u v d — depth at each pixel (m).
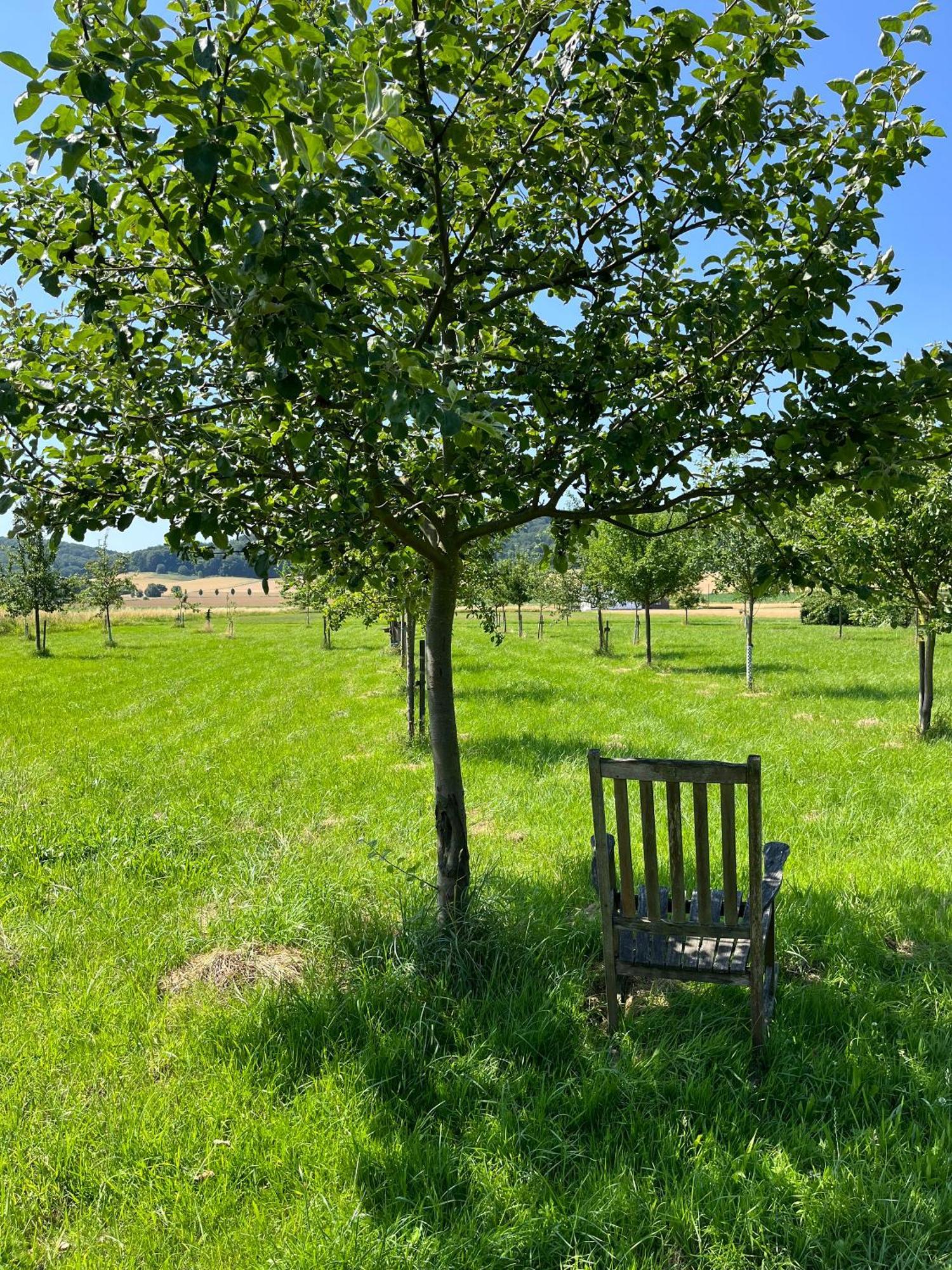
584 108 3.64
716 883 5.78
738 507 4.33
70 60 2.25
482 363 3.61
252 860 6.71
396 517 4.40
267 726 14.82
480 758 10.91
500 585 13.66
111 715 16.59
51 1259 2.92
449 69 3.13
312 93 2.49
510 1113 3.49
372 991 4.38
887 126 3.51
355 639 42.22
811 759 10.25
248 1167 3.27
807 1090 3.62
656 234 3.86
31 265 3.38
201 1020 4.30
